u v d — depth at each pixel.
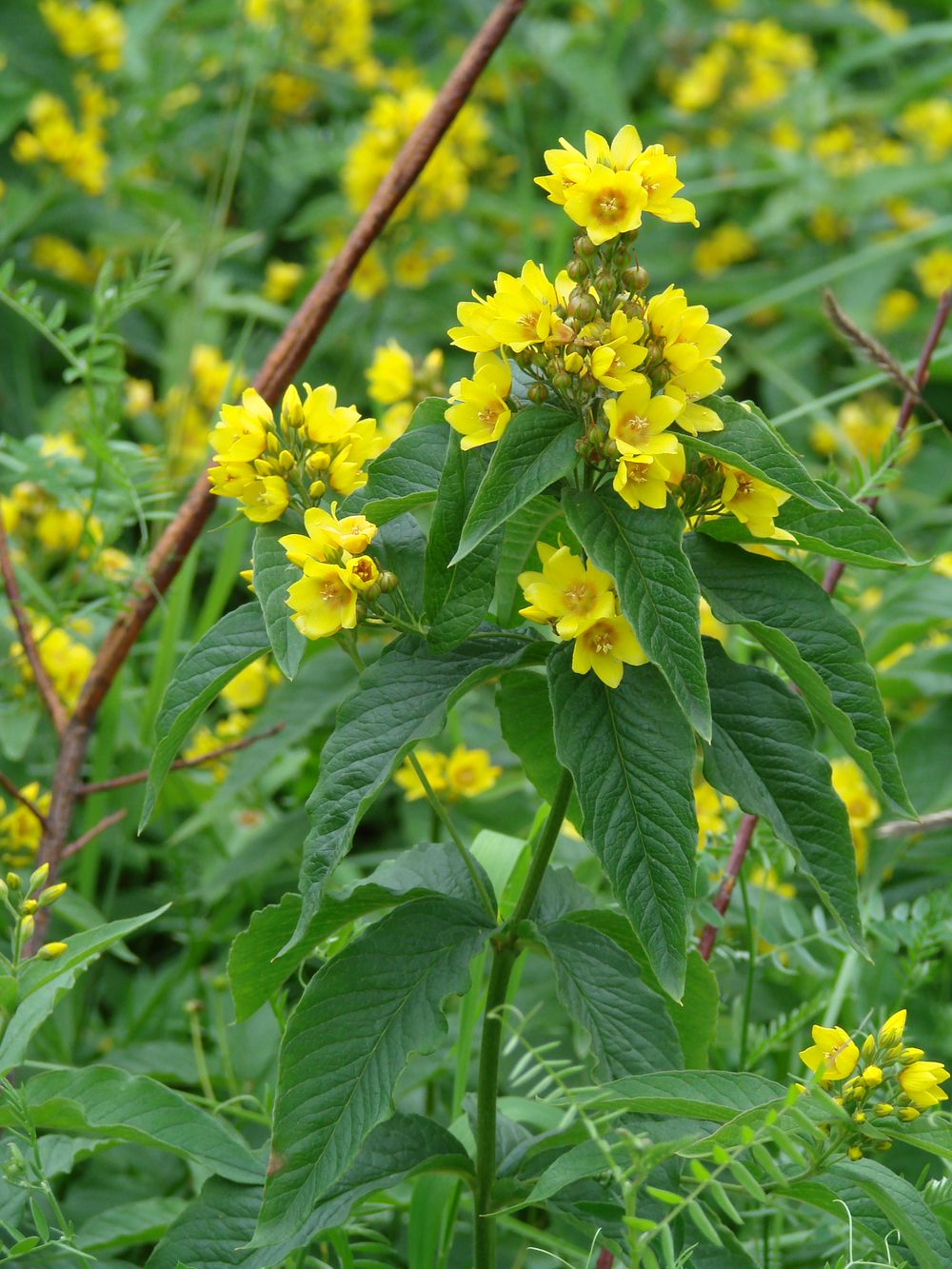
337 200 2.05
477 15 2.41
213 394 1.70
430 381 1.26
